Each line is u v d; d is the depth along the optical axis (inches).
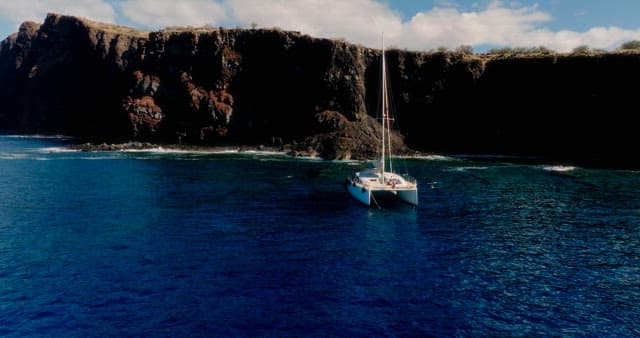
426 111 4936.0
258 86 5182.1
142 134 5191.9
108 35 6904.5
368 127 4692.4
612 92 4050.2
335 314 981.8
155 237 1518.2
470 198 2214.6
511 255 1362.0
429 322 949.8
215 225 1675.7
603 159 3850.9
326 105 4817.9
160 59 5324.8
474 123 4776.1
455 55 4911.4
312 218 1795.0
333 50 4788.4
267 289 1102.4
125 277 1170.6
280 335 896.9
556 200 2172.7
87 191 2354.8
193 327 925.2
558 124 4362.7
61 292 1080.8
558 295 1080.8
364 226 1676.9
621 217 1831.9
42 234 1552.7
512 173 3134.8
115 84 6348.4
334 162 3846.0
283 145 4810.5
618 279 1179.9
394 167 3479.3
